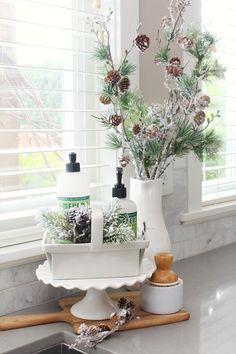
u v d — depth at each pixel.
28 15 1.46
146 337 1.15
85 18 1.57
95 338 1.11
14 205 1.45
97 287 1.12
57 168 1.50
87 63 1.60
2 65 1.33
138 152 1.38
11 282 1.32
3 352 1.09
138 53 1.62
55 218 1.17
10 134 1.43
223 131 2.13
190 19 1.80
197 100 1.33
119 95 1.39
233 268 1.71
